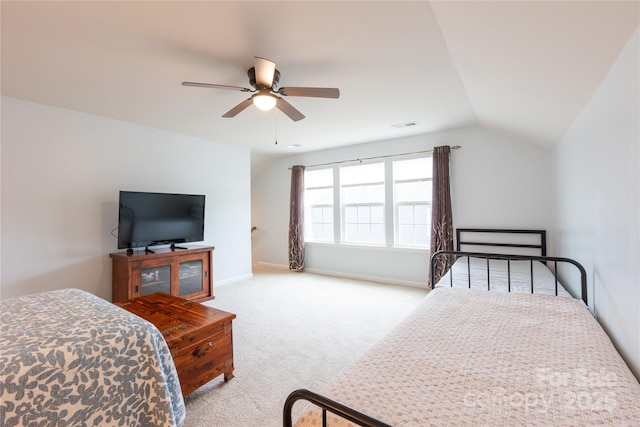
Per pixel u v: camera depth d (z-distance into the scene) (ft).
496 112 10.25
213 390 6.56
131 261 10.79
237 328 9.94
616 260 5.10
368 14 5.48
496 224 13.21
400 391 3.58
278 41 6.37
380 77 8.16
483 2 4.46
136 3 5.15
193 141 14.75
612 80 4.92
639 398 3.37
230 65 7.41
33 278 9.91
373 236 16.83
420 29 5.95
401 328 5.51
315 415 3.34
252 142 16.03
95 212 11.33
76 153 10.87
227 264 16.20
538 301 6.87
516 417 3.11
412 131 14.24
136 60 7.16
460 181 14.01
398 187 15.90
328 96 7.41
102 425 4.13
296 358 7.93
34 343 3.91
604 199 5.63
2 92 9.09
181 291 12.55
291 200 19.15
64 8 5.26
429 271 14.67
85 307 5.34
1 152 9.34
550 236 12.14
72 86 8.66
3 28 5.83
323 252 18.53
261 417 5.73
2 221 9.35
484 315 6.10
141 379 4.54
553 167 11.82
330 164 18.08
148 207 11.93
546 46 5.03
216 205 15.75
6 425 3.42
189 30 5.96
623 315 4.84
